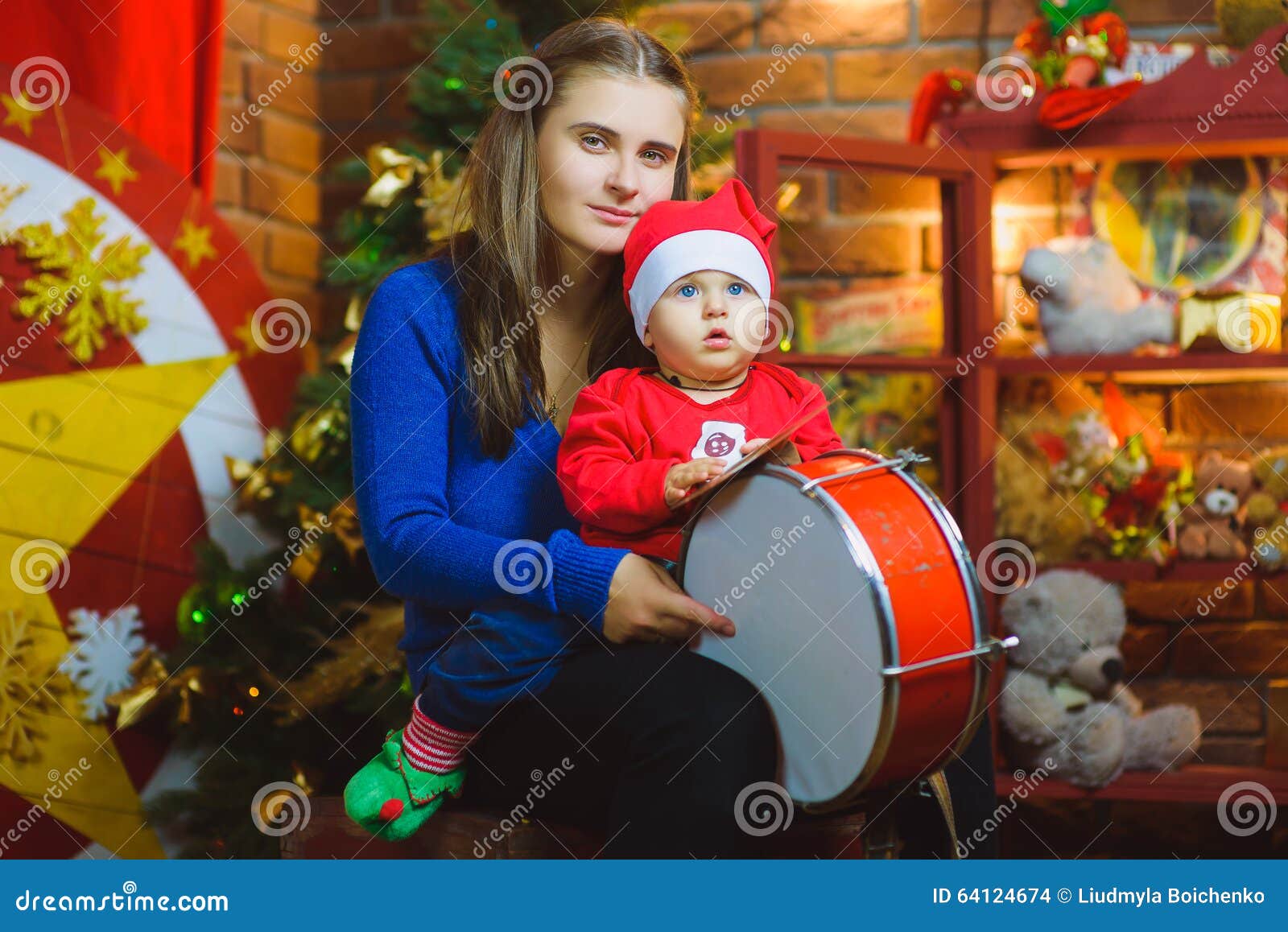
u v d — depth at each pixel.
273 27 2.80
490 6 2.17
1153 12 2.44
